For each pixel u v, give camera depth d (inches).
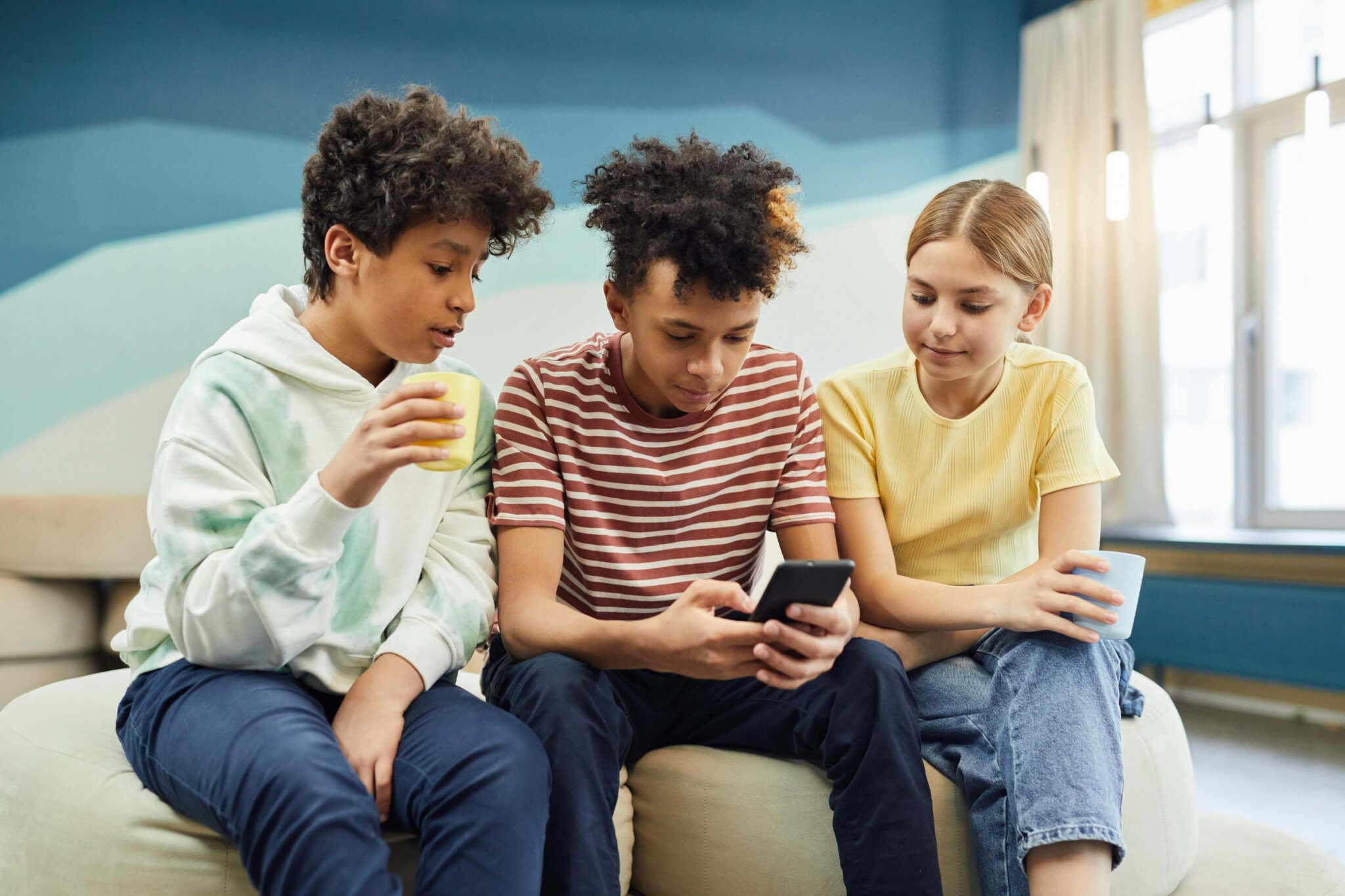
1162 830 49.4
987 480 54.3
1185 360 149.5
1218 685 136.7
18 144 131.8
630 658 41.8
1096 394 147.7
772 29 154.2
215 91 136.2
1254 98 141.5
